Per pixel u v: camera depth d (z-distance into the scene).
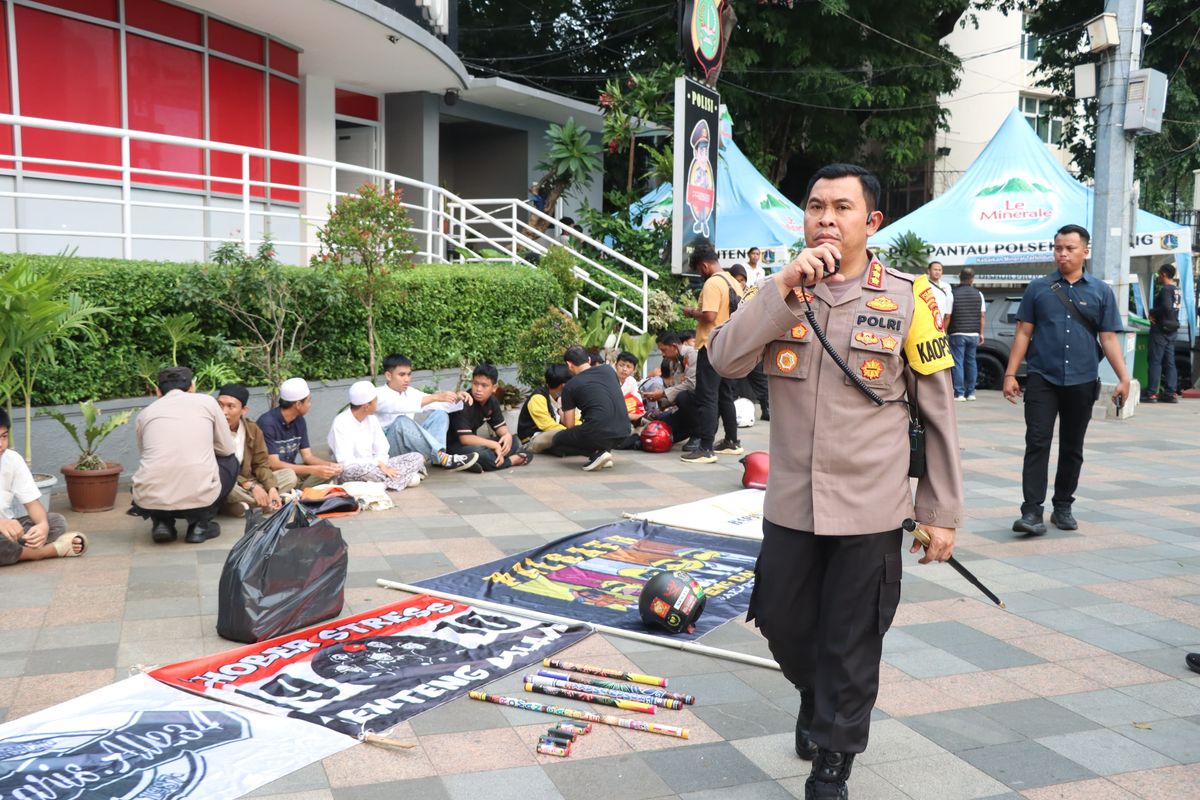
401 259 9.77
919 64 22.80
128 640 4.34
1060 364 6.29
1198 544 6.28
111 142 10.41
